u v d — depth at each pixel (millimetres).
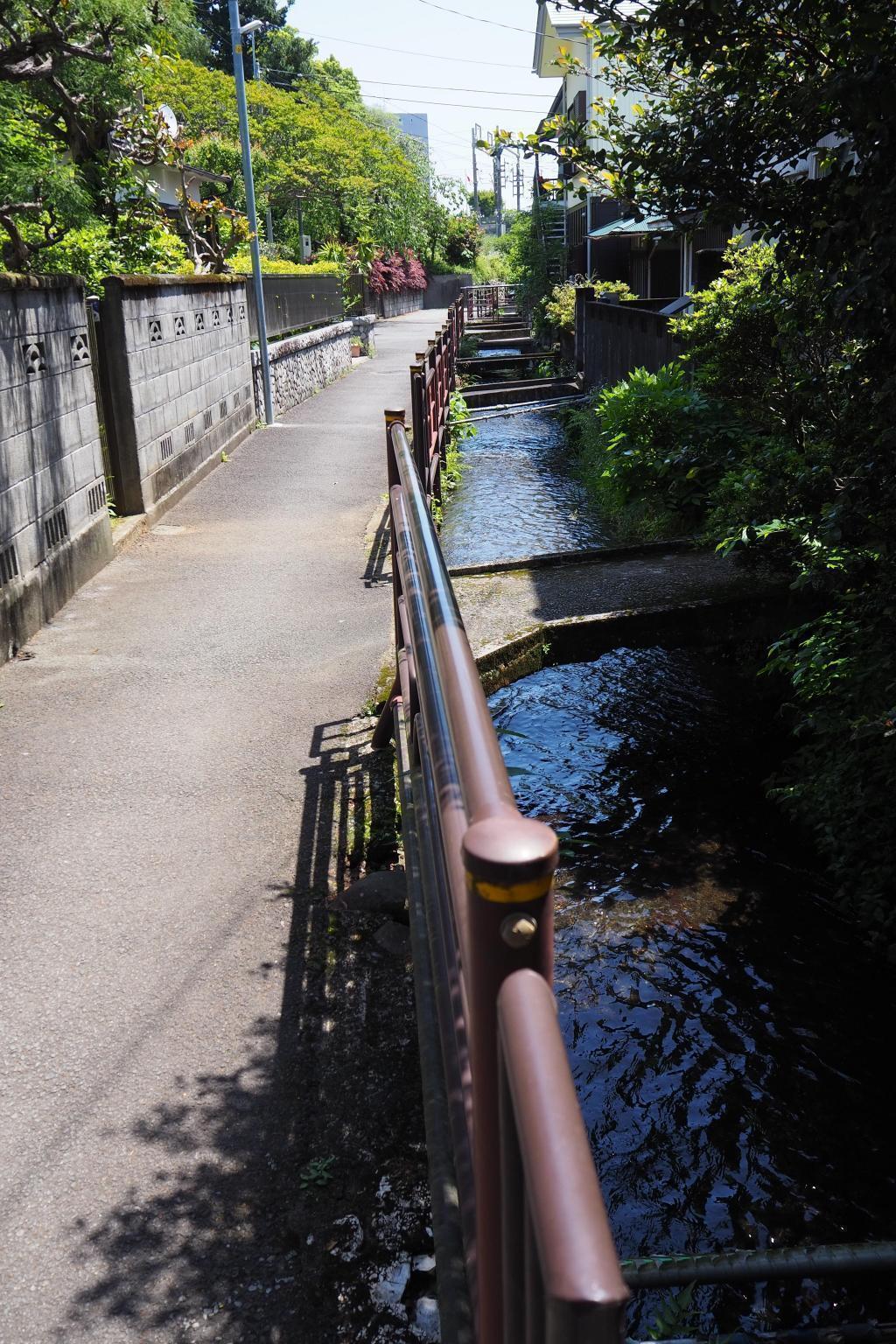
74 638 6016
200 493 9906
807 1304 2562
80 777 4387
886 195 3365
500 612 6426
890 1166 2998
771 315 5719
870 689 4363
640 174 4445
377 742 4566
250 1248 2277
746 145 4062
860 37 3238
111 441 8312
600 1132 3082
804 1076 3324
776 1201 2863
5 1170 2477
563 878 4320
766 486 5508
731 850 4543
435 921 2090
